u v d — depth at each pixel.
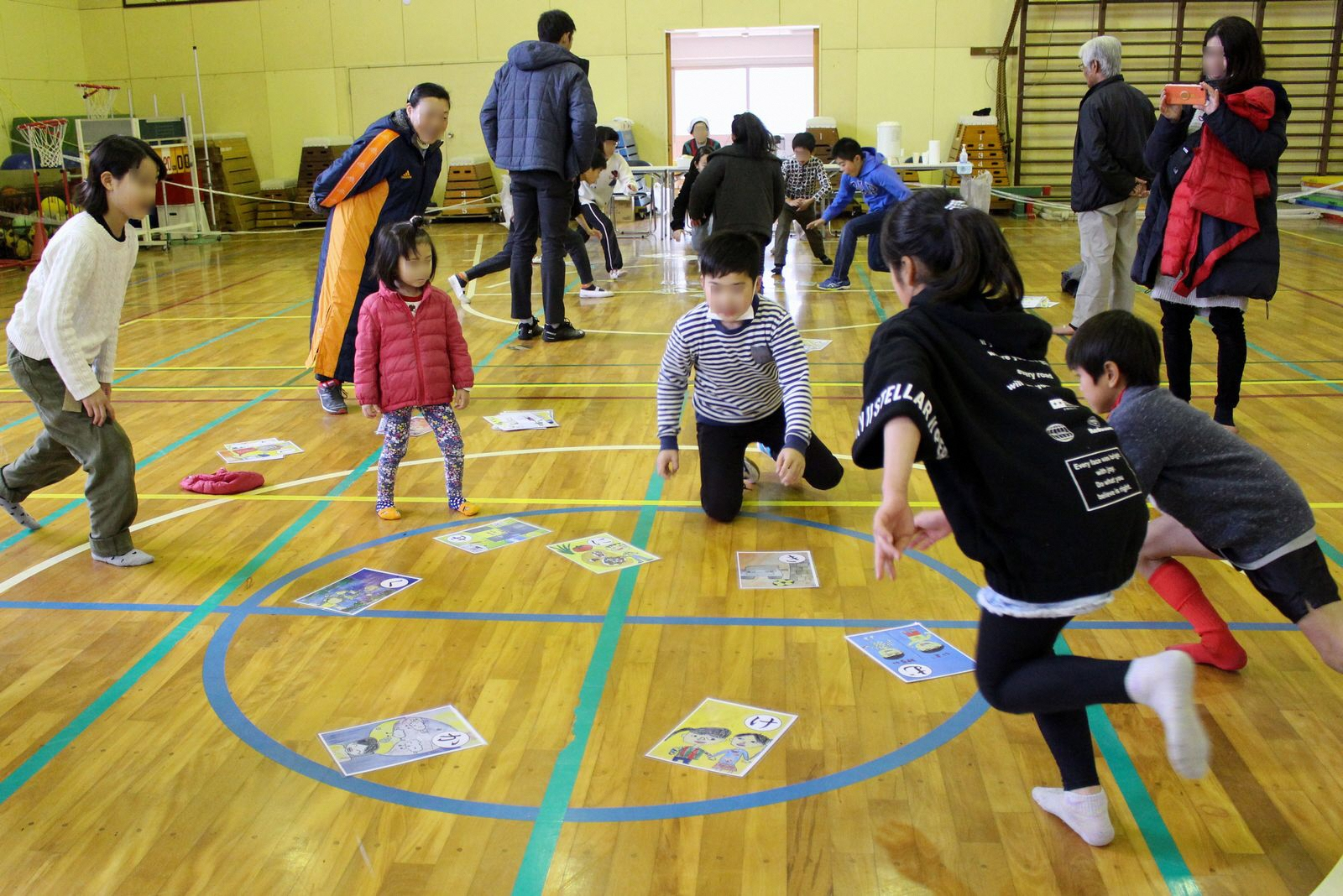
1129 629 3.25
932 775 2.57
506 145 6.93
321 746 2.74
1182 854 2.28
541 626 3.37
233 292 10.30
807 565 3.77
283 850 2.35
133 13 16.97
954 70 16.27
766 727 2.78
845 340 7.35
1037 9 15.84
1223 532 2.70
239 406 5.99
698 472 4.73
